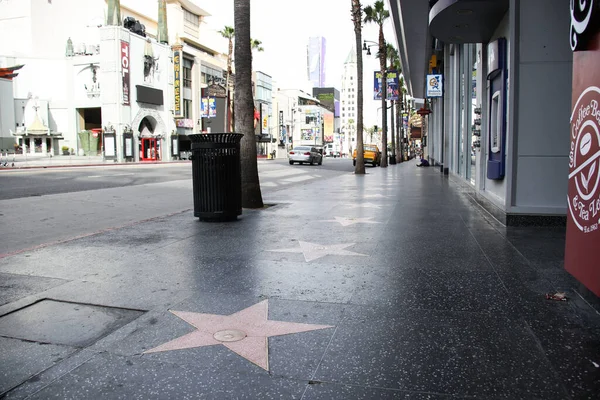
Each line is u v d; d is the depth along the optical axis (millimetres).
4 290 4312
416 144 103375
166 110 54938
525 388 2539
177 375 2713
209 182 8023
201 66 63188
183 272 4902
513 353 2961
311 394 2494
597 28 3262
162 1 55719
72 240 6605
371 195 12766
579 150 3600
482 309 3736
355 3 24688
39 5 57031
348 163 46656
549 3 6730
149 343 3156
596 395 2461
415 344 3105
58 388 2576
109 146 46125
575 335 3223
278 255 5637
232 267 5090
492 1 7301
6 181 18203
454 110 19609
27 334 3320
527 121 7023
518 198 7215
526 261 5203
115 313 3736
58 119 54031
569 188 3824
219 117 67000
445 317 3580
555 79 6855
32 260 5449
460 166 17406
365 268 5012
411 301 3949
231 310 3779
